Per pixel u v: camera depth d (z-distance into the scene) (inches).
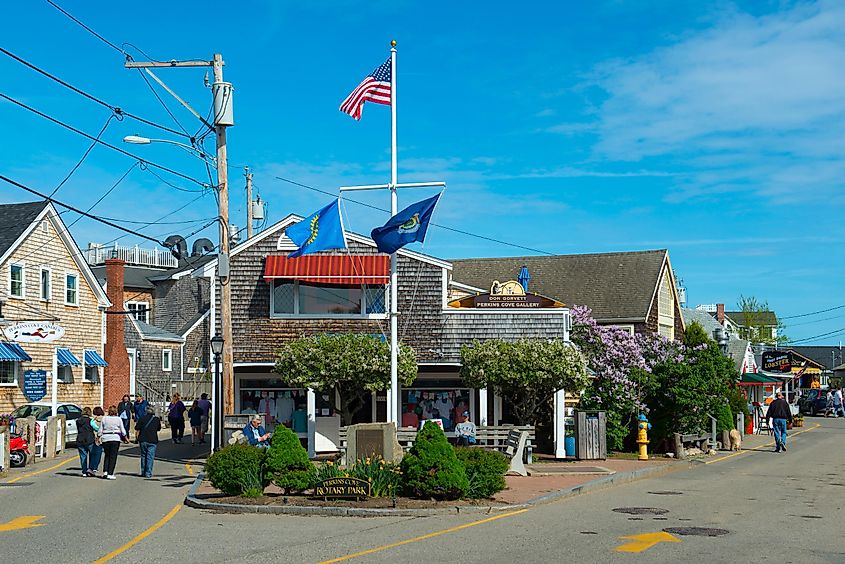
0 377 1417.3
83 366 1601.9
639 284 1827.0
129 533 560.1
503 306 1188.5
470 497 695.1
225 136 970.7
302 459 705.6
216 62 959.6
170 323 2226.9
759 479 906.1
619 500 729.6
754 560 459.8
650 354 1208.8
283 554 482.0
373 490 696.4
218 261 967.6
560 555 474.6
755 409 1788.9
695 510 664.4
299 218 1135.6
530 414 1054.4
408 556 473.4
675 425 1169.4
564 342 1077.1
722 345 1577.3
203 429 1363.2
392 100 895.1
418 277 1141.1
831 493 778.8
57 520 620.7
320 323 1126.4
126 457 1151.6
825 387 3388.3
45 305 1508.4
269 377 1155.3
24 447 1033.5
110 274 1782.7
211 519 625.0
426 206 845.2
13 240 1427.2
